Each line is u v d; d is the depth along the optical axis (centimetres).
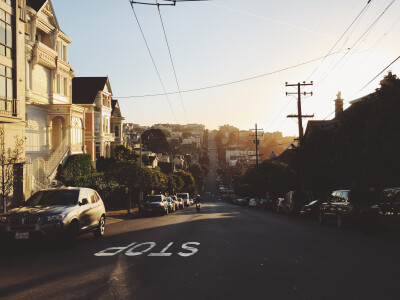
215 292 637
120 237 1416
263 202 4809
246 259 931
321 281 710
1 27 2020
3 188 1538
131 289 660
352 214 1688
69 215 1159
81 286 686
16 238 1074
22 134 2198
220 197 13950
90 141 4825
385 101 1727
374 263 882
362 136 2172
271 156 8544
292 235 1455
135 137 13275
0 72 2003
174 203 4016
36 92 3431
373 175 2323
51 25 3709
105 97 5234
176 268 830
